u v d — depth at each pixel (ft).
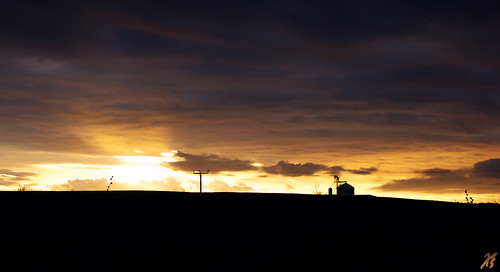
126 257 74.43
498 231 92.38
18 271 67.46
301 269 73.00
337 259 77.25
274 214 100.53
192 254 77.00
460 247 83.51
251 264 74.13
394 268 74.38
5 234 80.89
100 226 87.40
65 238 80.33
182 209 101.30
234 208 104.27
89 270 69.10
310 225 93.91
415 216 102.22
